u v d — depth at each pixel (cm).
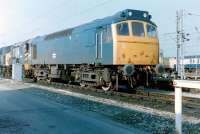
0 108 1113
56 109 1095
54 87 2070
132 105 1169
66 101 1312
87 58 1808
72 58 2016
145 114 984
